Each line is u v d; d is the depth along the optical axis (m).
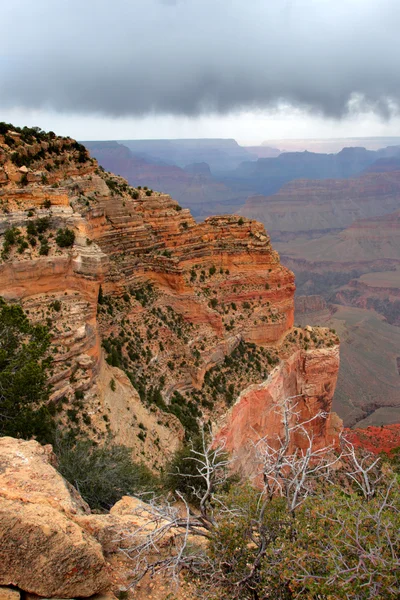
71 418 26.67
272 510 13.37
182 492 26.86
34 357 22.55
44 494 13.59
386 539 11.16
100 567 12.30
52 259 30.61
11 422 21.55
